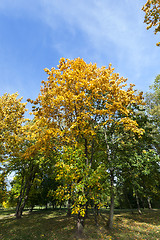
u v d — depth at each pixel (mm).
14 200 21609
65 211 19812
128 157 10195
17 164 16141
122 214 17312
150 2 5539
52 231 9914
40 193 21906
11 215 19891
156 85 13914
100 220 12477
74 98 8555
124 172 10820
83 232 8625
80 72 9125
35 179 19781
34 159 15742
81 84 8844
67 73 8867
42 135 10180
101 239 7914
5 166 13164
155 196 14992
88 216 13906
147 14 5785
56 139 10602
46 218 14914
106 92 9812
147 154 9617
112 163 10148
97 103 10555
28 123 15500
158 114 18109
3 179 12461
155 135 15945
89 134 9836
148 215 15750
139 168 9797
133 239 8117
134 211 19844
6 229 11555
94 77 10133
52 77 9516
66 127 10516
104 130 12156
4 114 10859
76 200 7305
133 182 10969
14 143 11312
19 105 11508
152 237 8484
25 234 9922
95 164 12664
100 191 8258
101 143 12281
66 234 8898
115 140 11820
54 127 10055
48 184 21703
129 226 11172
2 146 10898
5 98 11484
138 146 10477
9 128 10984
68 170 7430
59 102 9016
